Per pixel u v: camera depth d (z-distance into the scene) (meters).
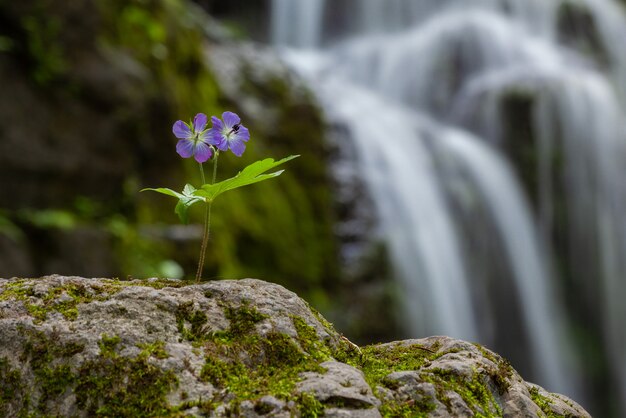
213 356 1.84
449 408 1.91
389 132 13.30
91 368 1.78
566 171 14.03
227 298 2.02
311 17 18.94
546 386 12.51
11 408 1.78
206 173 9.27
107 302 1.92
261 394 1.71
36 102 7.08
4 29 6.98
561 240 13.70
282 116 11.38
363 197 11.83
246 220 9.49
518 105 14.40
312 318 2.10
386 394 1.86
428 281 11.61
